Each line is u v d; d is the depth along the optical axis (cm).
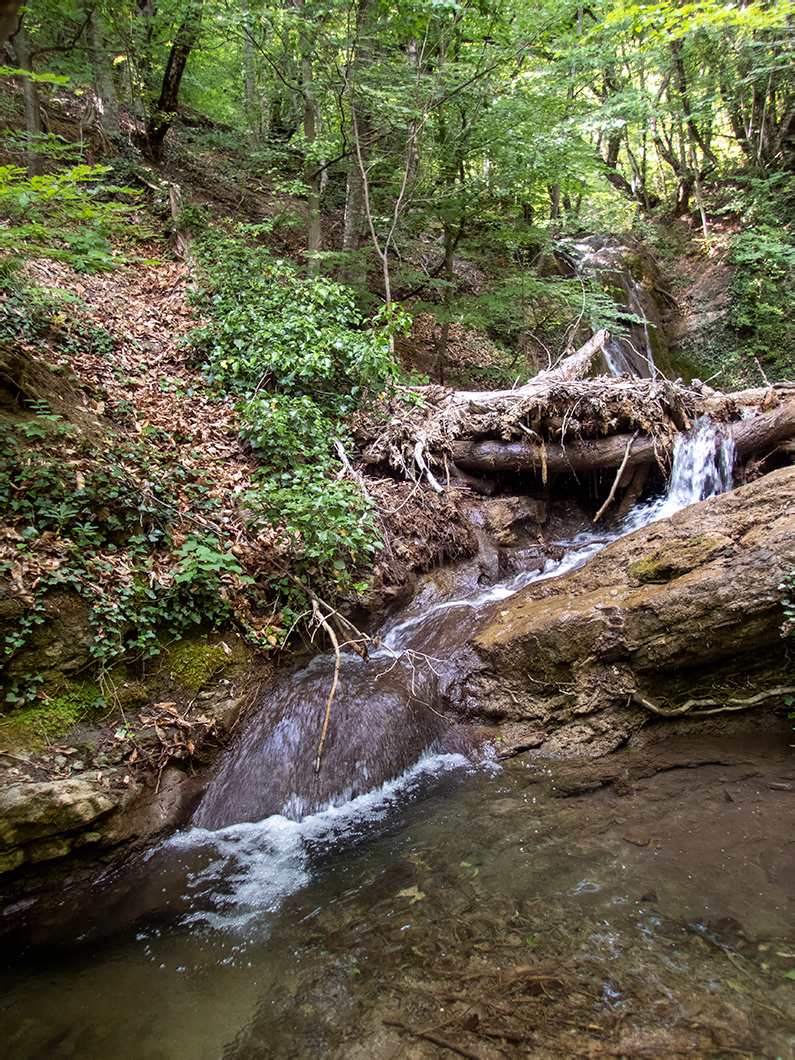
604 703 483
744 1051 233
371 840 386
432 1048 244
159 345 754
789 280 1612
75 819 348
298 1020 262
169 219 1002
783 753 441
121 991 282
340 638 565
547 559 715
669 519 587
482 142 909
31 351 587
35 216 441
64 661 405
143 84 1277
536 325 1383
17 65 877
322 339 743
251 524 565
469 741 493
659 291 1767
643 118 1384
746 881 324
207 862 372
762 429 720
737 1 1284
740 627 456
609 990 264
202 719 442
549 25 809
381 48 920
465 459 764
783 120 1788
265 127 1540
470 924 307
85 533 455
